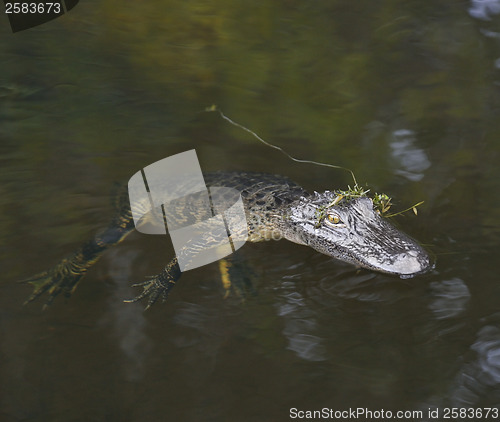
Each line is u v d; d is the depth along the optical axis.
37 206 6.02
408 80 8.25
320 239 5.62
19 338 4.67
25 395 4.25
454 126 7.25
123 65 8.61
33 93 7.90
